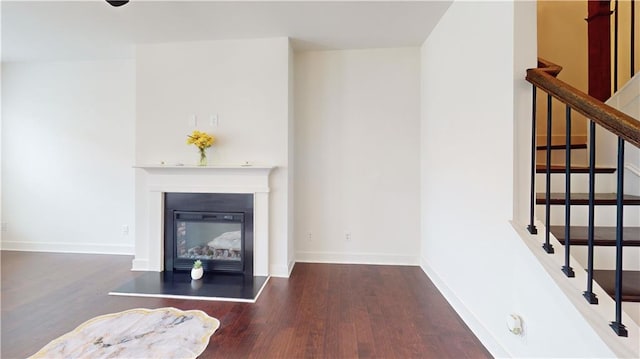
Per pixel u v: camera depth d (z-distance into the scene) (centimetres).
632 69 253
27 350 182
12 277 302
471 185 210
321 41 322
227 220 314
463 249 223
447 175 255
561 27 322
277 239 313
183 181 315
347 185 351
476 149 202
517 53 160
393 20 274
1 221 392
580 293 130
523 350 155
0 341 191
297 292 269
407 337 198
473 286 207
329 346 188
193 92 322
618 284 115
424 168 326
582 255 161
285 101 313
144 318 221
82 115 384
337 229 353
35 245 391
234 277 304
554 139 311
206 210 315
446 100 258
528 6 160
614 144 213
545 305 141
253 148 317
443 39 265
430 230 305
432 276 298
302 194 354
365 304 246
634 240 155
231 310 234
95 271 319
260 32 300
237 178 310
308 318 222
